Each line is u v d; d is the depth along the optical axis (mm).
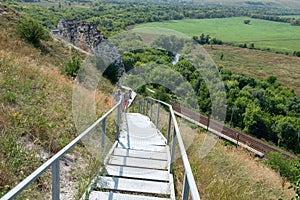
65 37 19828
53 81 7805
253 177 5711
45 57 12953
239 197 4066
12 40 12344
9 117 4086
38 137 3963
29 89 5832
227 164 5906
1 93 4863
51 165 2197
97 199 3215
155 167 4508
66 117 5473
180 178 4312
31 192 2781
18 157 3129
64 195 3172
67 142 4332
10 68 6664
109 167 4285
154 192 3643
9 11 16984
